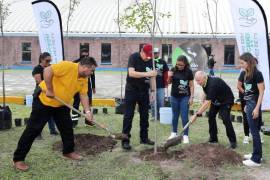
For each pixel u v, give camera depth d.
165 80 10.26
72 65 6.17
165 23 35.78
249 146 8.05
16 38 37.50
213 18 36.72
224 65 35.06
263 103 9.35
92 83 10.98
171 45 34.56
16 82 23.62
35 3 10.76
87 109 6.58
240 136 9.01
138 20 19.92
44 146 7.79
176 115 8.46
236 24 9.44
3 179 5.96
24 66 37.66
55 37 10.83
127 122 7.49
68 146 6.86
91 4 42.59
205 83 7.56
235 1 9.36
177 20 36.34
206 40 34.56
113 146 7.80
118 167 6.59
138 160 6.95
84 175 6.21
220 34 34.31
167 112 10.42
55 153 7.29
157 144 8.00
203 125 10.26
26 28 37.72
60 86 6.18
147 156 7.05
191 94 8.36
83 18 38.66
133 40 35.88
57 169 6.46
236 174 6.33
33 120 6.28
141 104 7.76
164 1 41.12
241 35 9.42
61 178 6.07
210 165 6.61
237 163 6.79
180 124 10.34
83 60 6.22
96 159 6.99
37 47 37.41
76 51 36.62
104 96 17.17
